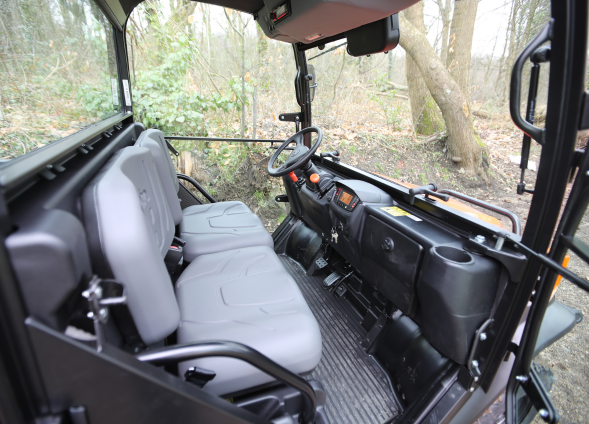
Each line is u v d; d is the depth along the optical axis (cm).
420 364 147
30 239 54
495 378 122
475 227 125
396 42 160
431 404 124
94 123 166
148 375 67
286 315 121
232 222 216
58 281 56
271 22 188
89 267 72
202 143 401
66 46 135
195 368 91
